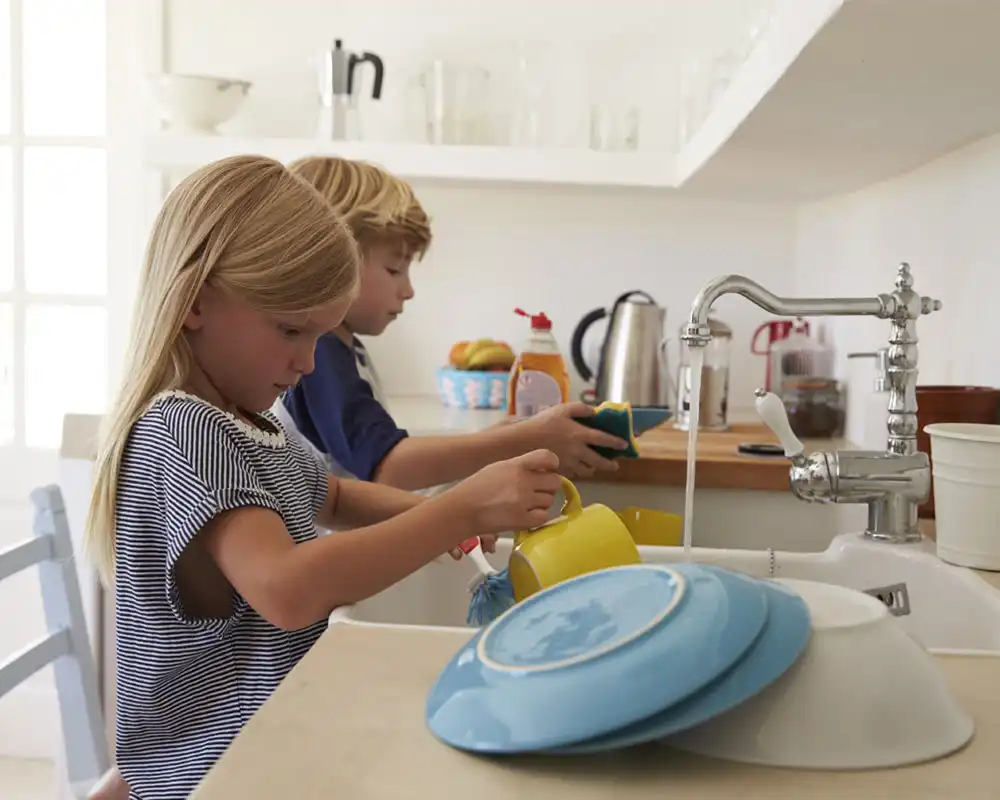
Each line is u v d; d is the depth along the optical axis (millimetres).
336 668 727
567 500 979
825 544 1714
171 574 915
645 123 2467
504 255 2535
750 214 2484
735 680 580
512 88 2484
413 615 1286
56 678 1315
